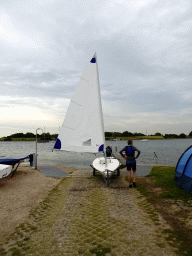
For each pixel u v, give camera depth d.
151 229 3.53
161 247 2.92
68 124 7.52
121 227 3.69
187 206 4.53
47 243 3.19
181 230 3.41
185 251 2.78
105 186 7.20
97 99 7.38
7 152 37.94
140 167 11.38
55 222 4.04
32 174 9.58
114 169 7.94
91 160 21.91
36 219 4.21
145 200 5.28
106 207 4.88
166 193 5.71
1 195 6.05
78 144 7.41
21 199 5.67
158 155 29.48
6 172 7.48
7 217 4.34
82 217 4.28
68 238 3.34
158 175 8.41
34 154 11.20
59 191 6.60
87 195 6.05
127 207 4.81
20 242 3.23
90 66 7.48
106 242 3.15
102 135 7.35
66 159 23.08
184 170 6.14
